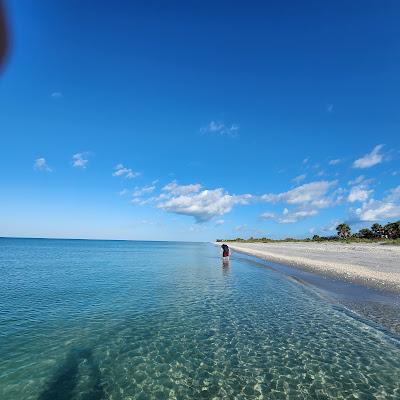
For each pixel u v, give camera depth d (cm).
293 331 1438
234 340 1329
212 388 940
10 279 2881
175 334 1397
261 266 4109
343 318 1599
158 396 895
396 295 2027
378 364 1089
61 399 867
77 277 3070
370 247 7331
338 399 875
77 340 1301
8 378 969
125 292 2297
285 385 955
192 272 3534
